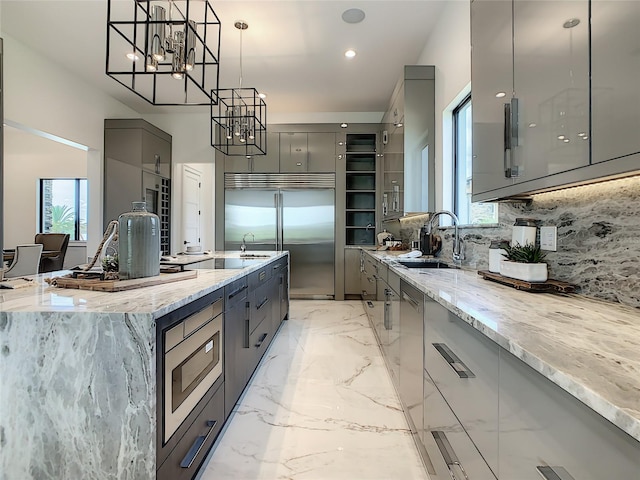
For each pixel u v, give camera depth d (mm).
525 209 1780
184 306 1354
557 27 1152
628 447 496
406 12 3184
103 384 1112
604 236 1282
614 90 913
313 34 3543
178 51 2002
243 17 3246
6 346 1139
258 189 5672
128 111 5598
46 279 1725
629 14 865
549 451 677
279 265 3773
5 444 1150
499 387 887
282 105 5645
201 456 1564
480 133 1798
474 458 1041
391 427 1992
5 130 6457
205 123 5922
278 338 3615
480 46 1801
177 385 1287
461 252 2631
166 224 5762
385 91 5055
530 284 1467
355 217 6117
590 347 768
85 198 6656
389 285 2641
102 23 3359
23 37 3617
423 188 3451
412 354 1879
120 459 1114
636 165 846
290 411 2172
